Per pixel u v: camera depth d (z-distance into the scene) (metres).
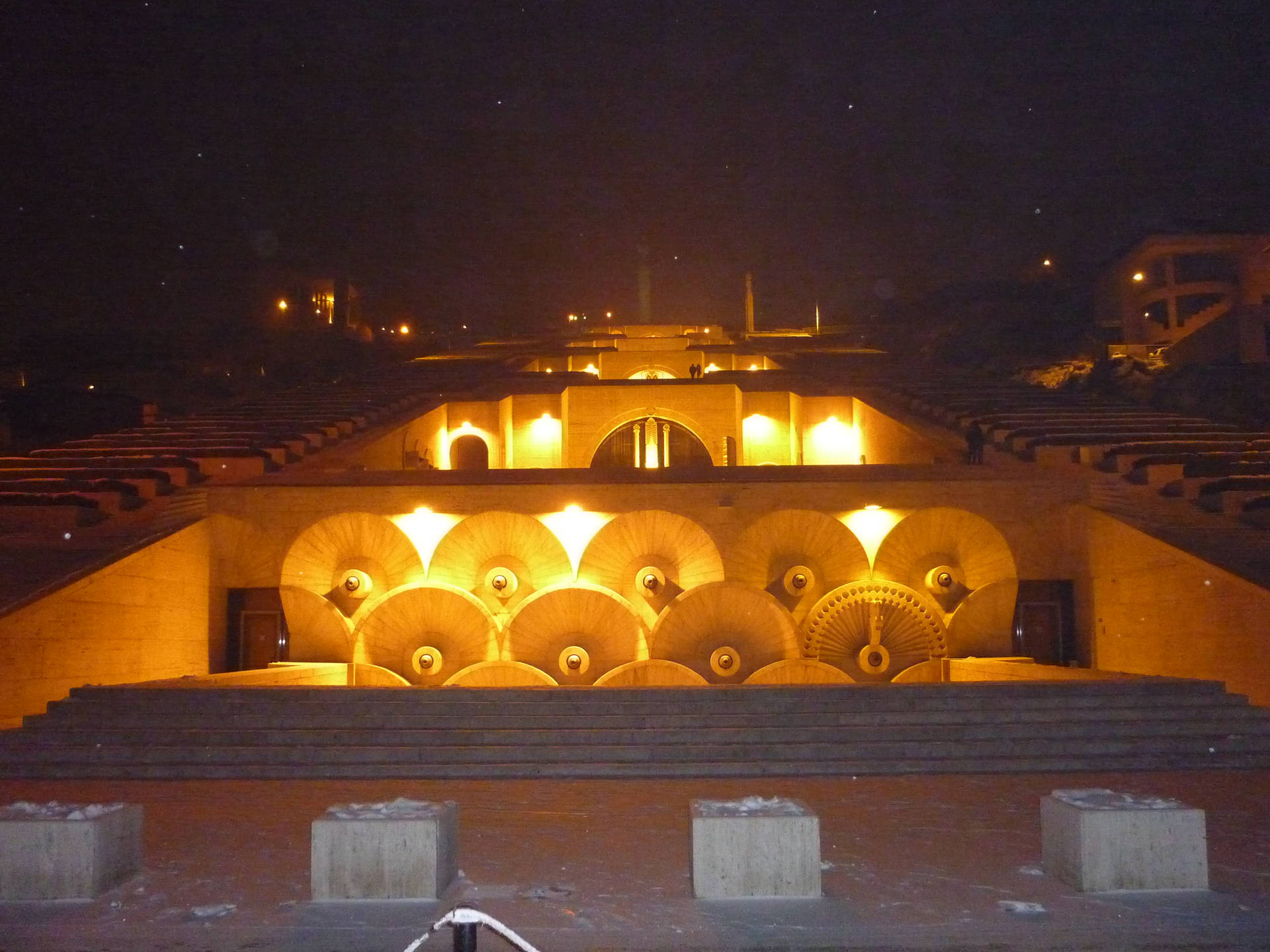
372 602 19.33
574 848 8.14
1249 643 14.81
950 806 9.73
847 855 7.83
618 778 11.51
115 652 16.80
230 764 11.91
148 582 17.77
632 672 18.44
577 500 20.05
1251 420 30.97
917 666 19.55
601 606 19.00
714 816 6.91
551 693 13.35
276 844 8.27
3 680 14.12
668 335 51.88
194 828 8.87
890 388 32.91
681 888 7.03
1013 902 6.62
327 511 20.08
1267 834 8.40
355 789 10.84
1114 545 18.86
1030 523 20.31
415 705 13.15
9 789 10.95
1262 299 38.72
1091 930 6.16
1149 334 39.94
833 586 19.91
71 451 24.25
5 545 17.94
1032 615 20.27
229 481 20.69
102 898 6.82
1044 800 7.40
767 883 6.78
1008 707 13.16
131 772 11.67
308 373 45.91
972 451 23.59
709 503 20.00
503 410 32.56
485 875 7.37
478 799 10.22
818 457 32.09
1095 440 23.41
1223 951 5.86
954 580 19.98
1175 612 16.81
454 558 19.70
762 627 18.94
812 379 33.38
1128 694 13.46
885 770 11.66
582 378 35.12
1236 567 15.59
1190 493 20.11
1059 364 38.12
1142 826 6.83
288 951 5.88
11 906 6.68
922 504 20.23
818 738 12.40
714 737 12.39
